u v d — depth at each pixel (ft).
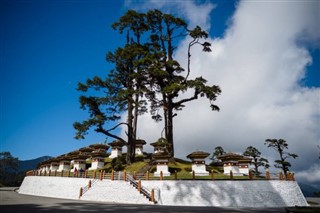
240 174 95.20
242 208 67.36
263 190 81.35
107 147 159.22
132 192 84.43
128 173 96.07
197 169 102.22
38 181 124.57
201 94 115.85
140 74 117.60
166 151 106.93
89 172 107.96
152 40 137.08
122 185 87.66
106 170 122.93
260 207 73.97
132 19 132.77
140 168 113.60
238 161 107.45
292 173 89.71
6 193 118.42
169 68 120.37
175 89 108.88
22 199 81.76
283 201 81.51
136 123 137.90
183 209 60.80
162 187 83.30
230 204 77.97
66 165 150.82
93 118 115.96
